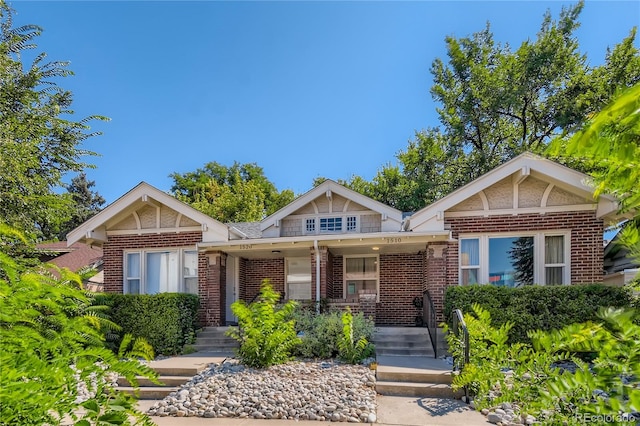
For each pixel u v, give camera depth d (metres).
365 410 5.60
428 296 10.01
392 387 6.48
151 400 6.70
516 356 3.14
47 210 9.16
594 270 9.39
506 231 10.02
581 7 19.53
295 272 13.81
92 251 21.47
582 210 9.58
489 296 8.42
